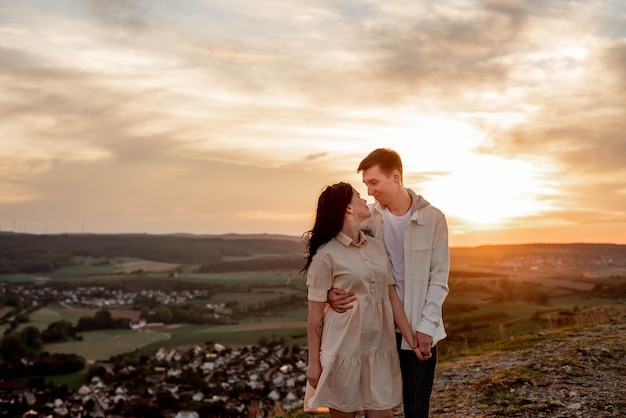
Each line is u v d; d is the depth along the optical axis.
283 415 6.07
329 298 3.39
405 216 3.48
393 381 3.42
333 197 3.38
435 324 3.35
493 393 5.22
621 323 8.02
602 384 5.03
